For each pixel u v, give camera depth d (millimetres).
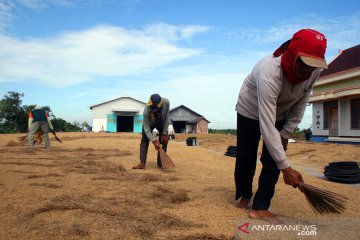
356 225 3277
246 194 3766
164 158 6555
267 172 3436
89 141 16219
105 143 14844
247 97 3625
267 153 3441
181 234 2803
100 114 43812
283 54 3088
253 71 3576
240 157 3721
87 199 3846
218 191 4566
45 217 3158
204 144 20641
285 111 3562
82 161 7492
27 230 2791
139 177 5555
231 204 3873
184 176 5883
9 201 3650
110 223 3027
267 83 3109
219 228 3027
